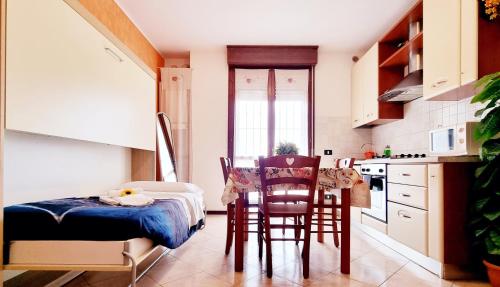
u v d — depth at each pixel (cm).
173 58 455
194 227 227
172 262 214
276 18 336
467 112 242
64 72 158
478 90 212
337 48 422
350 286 173
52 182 188
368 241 279
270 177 193
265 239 192
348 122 427
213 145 427
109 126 208
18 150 161
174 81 425
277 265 209
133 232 131
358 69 402
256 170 197
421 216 206
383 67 344
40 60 140
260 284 175
